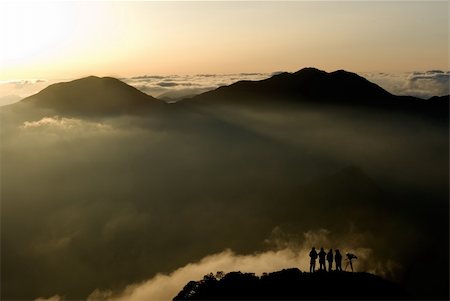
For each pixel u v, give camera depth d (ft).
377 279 144.46
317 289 136.26
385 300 131.54
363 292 134.72
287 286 139.64
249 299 134.82
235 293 138.92
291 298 132.05
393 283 144.36
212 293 140.46
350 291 135.03
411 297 136.56
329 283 139.54
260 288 140.46
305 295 133.49
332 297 131.03
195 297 140.87
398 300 132.67
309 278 144.36
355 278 143.74
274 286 139.95
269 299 132.67
